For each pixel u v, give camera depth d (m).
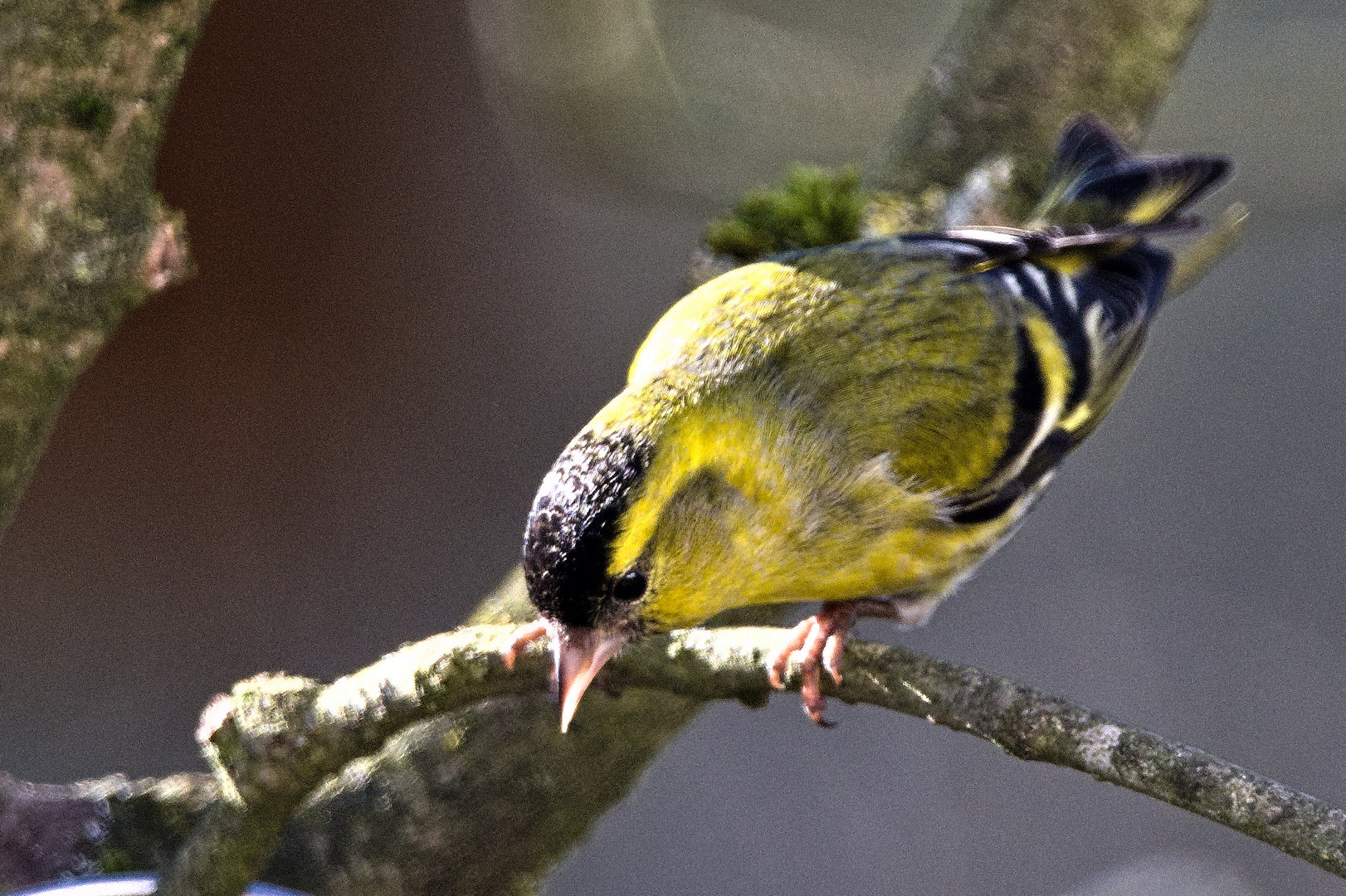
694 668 5.30
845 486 6.14
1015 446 6.55
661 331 6.26
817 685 5.08
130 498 13.27
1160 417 15.28
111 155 4.65
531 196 14.50
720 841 13.14
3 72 4.44
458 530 13.70
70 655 12.69
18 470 4.78
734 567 5.91
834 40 10.68
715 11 10.66
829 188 7.50
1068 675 13.87
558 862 7.04
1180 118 10.67
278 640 13.01
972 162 7.80
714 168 10.55
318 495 13.62
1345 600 14.20
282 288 13.83
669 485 5.54
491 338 14.34
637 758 6.96
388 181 14.15
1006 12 8.03
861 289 6.46
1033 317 6.76
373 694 5.11
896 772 13.51
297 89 13.84
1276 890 12.84
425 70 14.17
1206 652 13.92
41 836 6.55
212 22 13.56
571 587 5.25
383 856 6.68
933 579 6.66
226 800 5.27
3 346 4.59
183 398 13.54
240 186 13.73
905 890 12.95
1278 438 15.06
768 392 6.02
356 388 13.91
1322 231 13.55
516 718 6.73
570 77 10.06
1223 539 14.64
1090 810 13.24
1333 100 10.49
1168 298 7.98
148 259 4.76
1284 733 13.50
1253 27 10.83
